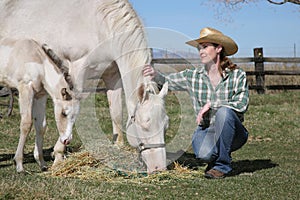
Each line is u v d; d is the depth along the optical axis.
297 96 12.97
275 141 7.55
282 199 3.87
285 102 12.20
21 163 5.02
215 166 4.76
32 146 7.07
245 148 6.88
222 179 4.64
